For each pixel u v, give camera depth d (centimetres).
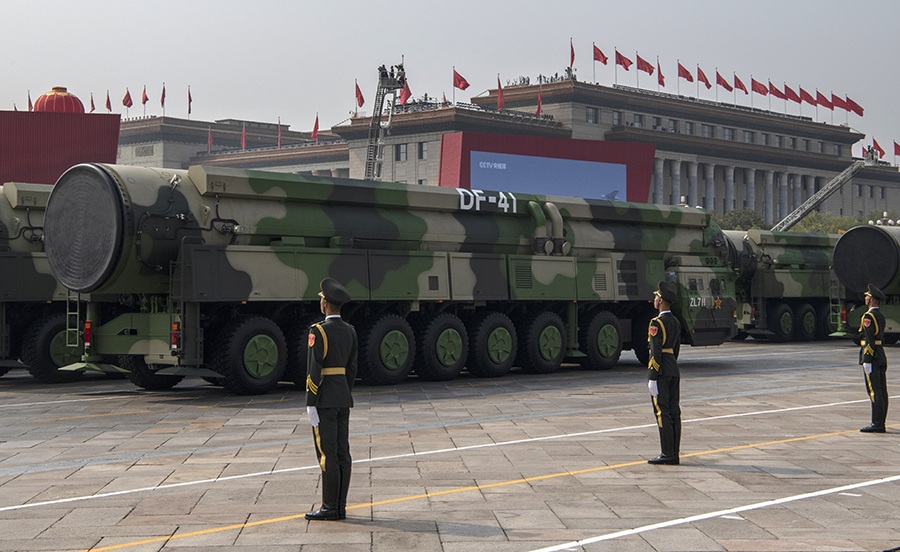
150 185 1435
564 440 1056
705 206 11788
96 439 1069
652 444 1030
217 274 1428
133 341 1488
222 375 1458
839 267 2773
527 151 5378
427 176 9381
